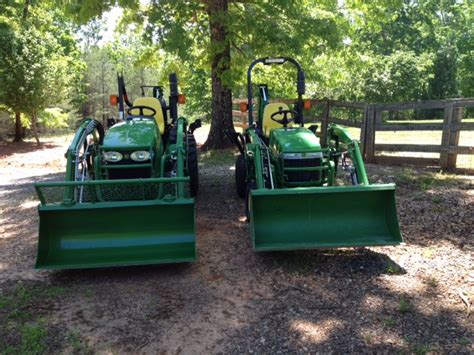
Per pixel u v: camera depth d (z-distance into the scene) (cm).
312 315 388
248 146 622
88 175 590
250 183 579
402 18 3725
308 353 340
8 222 679
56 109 2158
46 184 451
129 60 3159
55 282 466
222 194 781
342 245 475
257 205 492
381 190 487
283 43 1015
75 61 2842
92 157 593
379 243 478
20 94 1639
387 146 988
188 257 468
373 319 378
